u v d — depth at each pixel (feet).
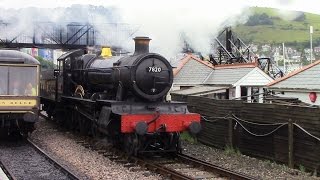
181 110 38.37
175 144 38.45
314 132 32.12
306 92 55.77
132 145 36.40
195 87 79.71
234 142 42.04
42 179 28.73
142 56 37.29
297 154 34.14
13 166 32.83
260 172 32.42
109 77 41.14
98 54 48.96
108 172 31.24
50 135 51.24
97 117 42.32
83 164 34.01
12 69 43.32
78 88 50.62
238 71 81.46
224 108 43.62
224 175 30.42
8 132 46.98
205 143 48.01
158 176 30.55
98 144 43.88
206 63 91.61
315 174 31.81
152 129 35.99
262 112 38.04
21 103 43.32
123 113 36.04
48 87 64.64
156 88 37.65
